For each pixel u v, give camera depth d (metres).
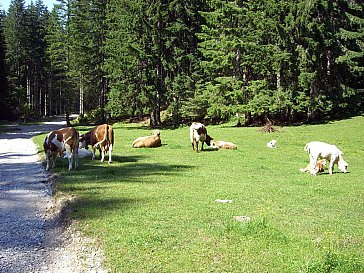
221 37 32.75
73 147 14.07
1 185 11.80
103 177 12.41
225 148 21.02
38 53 66.06
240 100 32.50
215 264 5.57
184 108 36.44
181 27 36.69
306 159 18.06
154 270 5.44
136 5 36.53
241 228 6.88
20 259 6.20
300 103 30.75
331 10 31.52
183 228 7.10
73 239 6.91
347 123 29.64
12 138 29.28
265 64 31.55
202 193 10.23
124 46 36.12
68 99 72.25
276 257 5.78
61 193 10.16
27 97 61.56
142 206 8.70
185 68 38.00
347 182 12.18
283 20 31.58
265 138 25.20
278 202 9.32
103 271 5.57
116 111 38.25
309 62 30.22
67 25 51.91
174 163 15.92
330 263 5.34
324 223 7.57
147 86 36.09
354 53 30.91
